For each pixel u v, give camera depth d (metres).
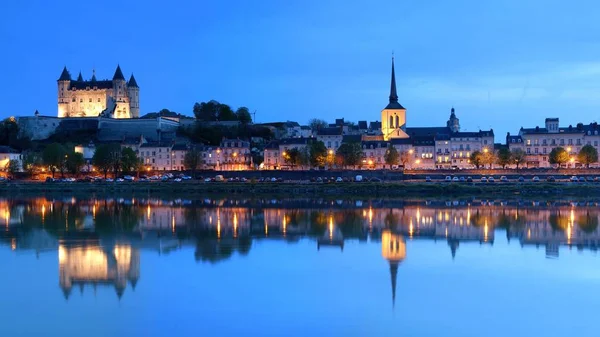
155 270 96.12
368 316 74.88
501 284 88.19
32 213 175.12
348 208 190.00
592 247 115.00
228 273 94.38
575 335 69.31
